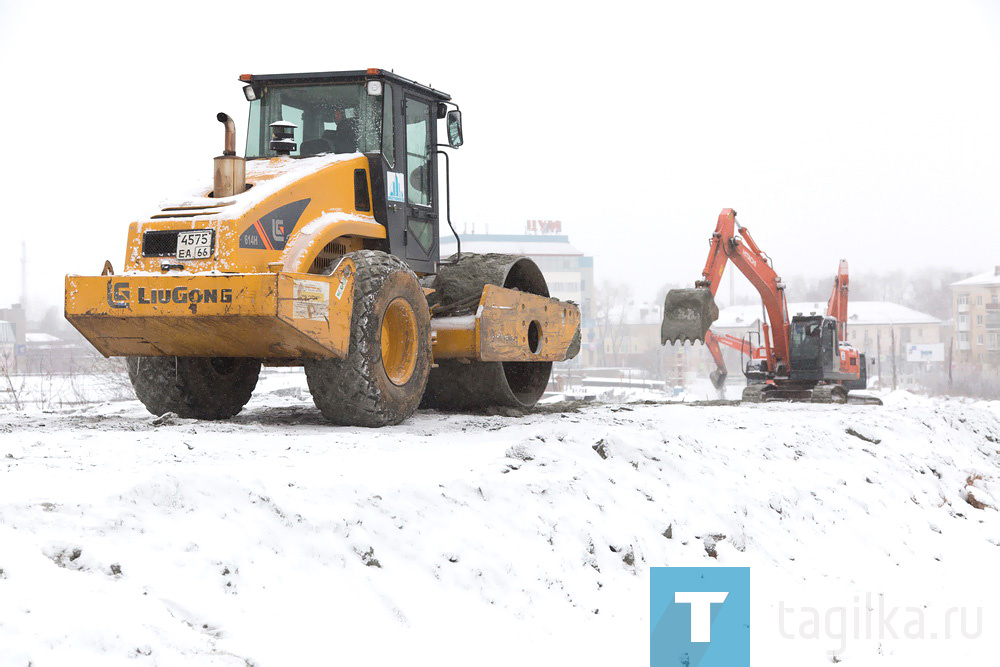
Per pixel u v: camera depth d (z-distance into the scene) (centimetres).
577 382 6003
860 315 9600
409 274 895
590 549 592
